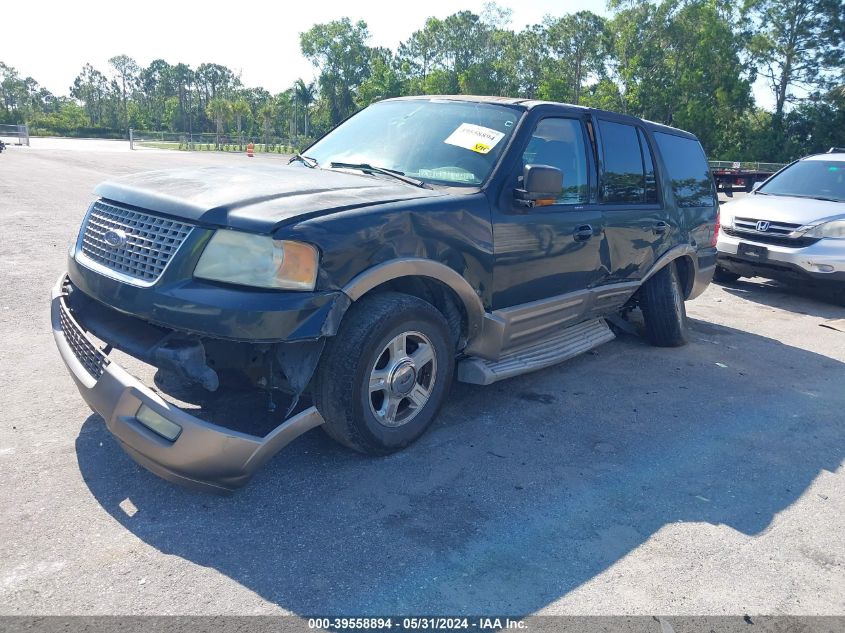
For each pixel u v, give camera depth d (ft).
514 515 10.68
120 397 9.74
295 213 10.12
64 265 24.79
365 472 11.57
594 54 256.73
